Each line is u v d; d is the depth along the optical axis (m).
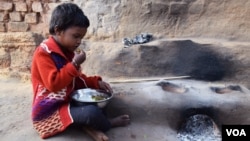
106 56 3.37
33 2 3.81
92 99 2.02
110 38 3.71
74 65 1.87
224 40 3.45
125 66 3.18
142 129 2.20
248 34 3.44
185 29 3.62
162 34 3.62
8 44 3.58
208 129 2.37
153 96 2.49
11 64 3.61
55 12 1.93
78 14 1.91
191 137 2.31
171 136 2.22
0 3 3.82
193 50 3.20
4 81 3.39
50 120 1.97
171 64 3.09
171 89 2.67
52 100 1.97
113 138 2.04
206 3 3.57
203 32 3.57
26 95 2.89
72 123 1.93
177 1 3.62
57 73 1.87
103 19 3.71
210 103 2.41
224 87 2.69
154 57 3.19
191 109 2.39
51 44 1.95
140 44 3.39
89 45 3.61
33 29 3.85
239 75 2.90
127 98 2.47
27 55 3.58
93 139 1.98
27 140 2.00
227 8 3.54
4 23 3.85
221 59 3.06
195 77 2.93
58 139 1.96
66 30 1.90
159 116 2.34
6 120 2.31
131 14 3.68
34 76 2.00
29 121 2.29
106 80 2.97
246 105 2.40
